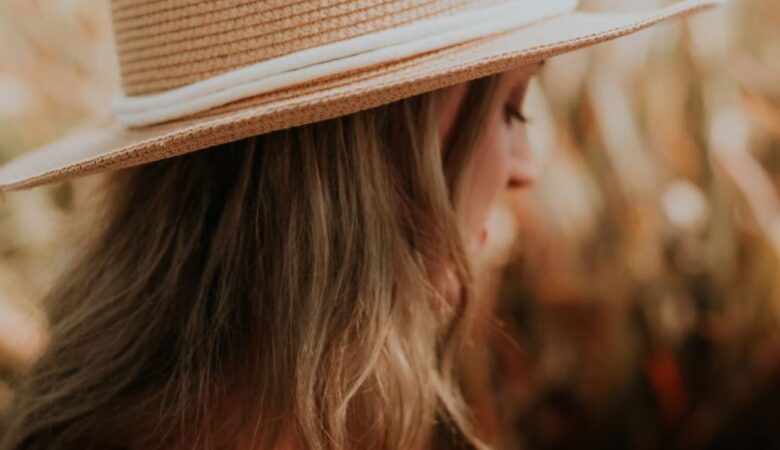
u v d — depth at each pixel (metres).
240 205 0.65
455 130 0.68
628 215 1.27
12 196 1.28
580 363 1.31
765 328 1.29
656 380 1.32
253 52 0.58
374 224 0.62
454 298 0.72
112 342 0.68
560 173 1.25
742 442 1.36
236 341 0.64
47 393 0.70
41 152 0.84
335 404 0.62
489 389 1.21
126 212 0.72
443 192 0.65
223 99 0.58
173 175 0.69
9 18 1.38
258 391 0.63
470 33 0.57
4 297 1.18
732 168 1.26
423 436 0.68
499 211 1.24
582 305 1.28
